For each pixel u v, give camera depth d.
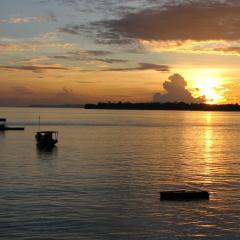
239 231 35.41
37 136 98.94
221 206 42.41
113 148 96.44
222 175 59.97
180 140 123.31
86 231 34.72
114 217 38.38
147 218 38.31
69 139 120.12
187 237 33.94
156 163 71.62
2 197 44.50
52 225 35.91
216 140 125.00
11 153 84.06
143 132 156.38
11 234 33.72
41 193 46.53
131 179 55.69
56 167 65.31
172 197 44.72
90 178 55.94
